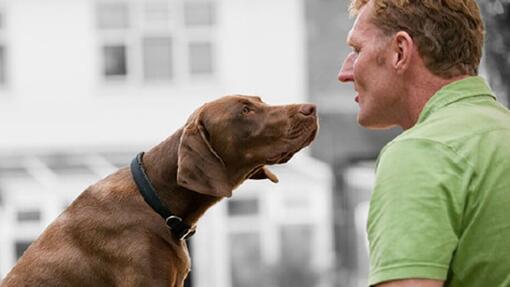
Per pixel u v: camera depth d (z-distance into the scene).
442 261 2.71
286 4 19.95
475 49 2.99
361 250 19.20
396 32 2.99
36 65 19.48
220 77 19.86
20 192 18.98
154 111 19.75
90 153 19.56
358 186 19.39
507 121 2.91
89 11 19.62
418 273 2.68
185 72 19.83
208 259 18.81
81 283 3.57
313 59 20.08
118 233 3.57
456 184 2.77
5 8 19.42
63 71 19.56
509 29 6.52
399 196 2.76
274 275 18.22
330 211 19.45
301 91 19.98
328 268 18.48
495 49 6.54
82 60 19.59
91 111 19.62
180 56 19.81
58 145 19.52
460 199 2.76
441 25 2.94
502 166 2.80
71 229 3.64
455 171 2.78
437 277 2.70
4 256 18.86
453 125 2.85
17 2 19.39
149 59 19.81
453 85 2.96
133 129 19.70
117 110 19.67
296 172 19.64
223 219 19.02
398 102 3.04
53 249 3.63
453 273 2.79
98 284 3.57
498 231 2.76
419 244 2.70
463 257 2.78
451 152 2.79
